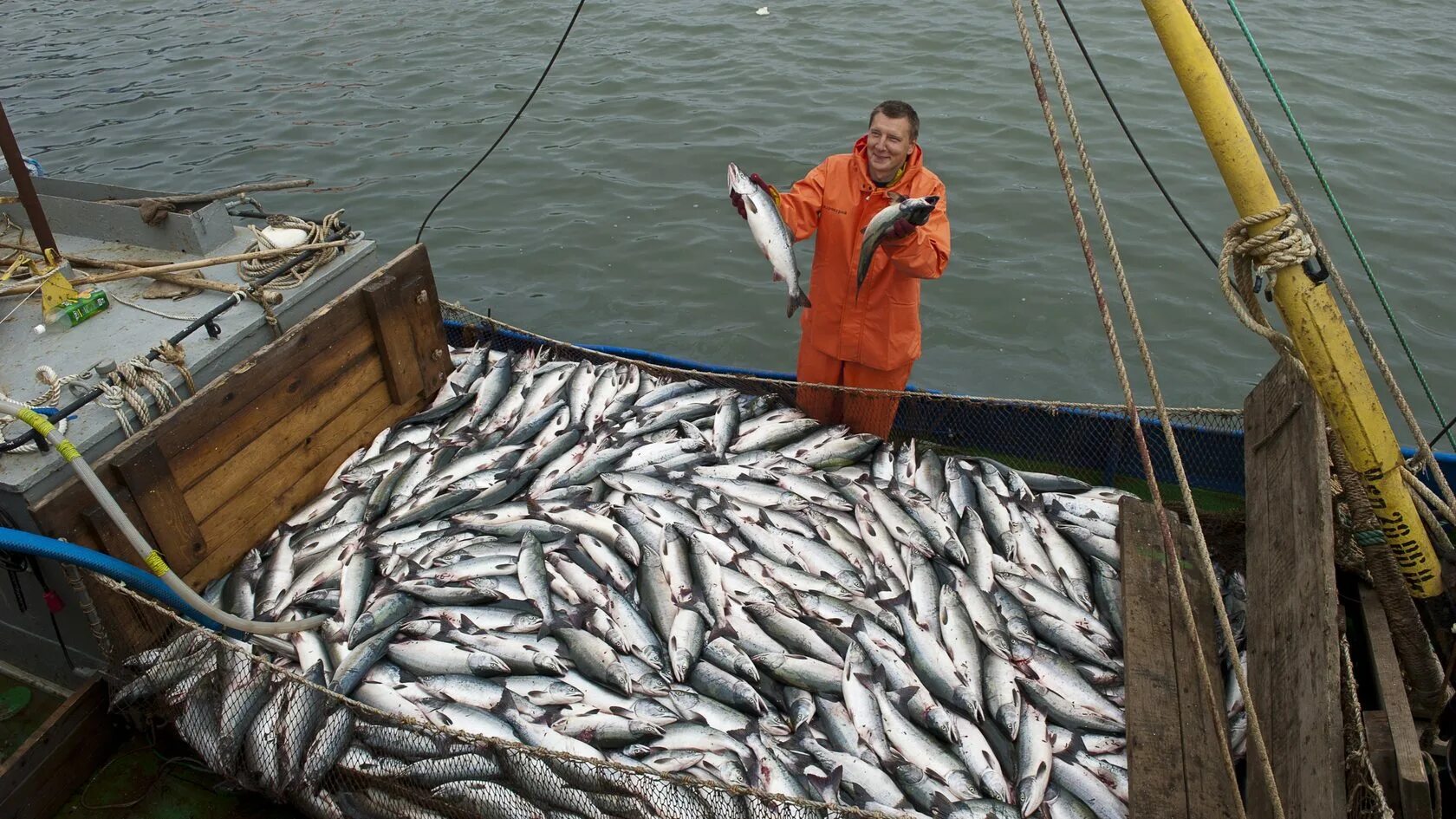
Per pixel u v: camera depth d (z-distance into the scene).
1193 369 10.11
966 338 10.60
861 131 14.31
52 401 5.07
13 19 20.44
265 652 5.42
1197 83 4.39
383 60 17.41
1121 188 12.87
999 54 16.55
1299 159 13.20
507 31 18.39
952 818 4.53
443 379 7.39
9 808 4.85
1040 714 5.07
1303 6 18.06
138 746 5.39
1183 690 4.99
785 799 4.23
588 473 6.56
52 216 6.82
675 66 16.64
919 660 5.34
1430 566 4.96
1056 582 5.91
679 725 4.93
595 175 13.54
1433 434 9.30
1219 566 6.02
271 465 6.00
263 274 6.21
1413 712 5.00
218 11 20.27
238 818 5.05
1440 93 14.81
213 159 14.24
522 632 5.46
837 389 6.99
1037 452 7.34
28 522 4.80
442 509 6.25
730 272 11.68
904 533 6.13
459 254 12.08
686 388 7.62
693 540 5.93
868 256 5.85
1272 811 4.17
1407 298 10.77
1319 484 4.75
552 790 4.65
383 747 4.89
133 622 5.21
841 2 19.00
